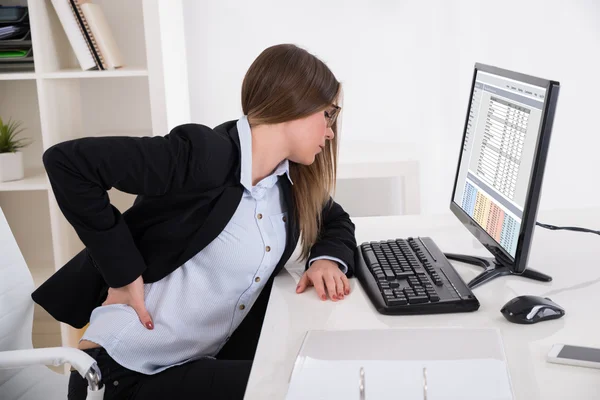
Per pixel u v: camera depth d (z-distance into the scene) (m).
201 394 1.33
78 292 1.50
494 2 3.17
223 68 3.23
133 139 1.31
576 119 3.30
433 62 3.23
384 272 1.44
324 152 1.53
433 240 1.73
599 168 3.37
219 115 3.29
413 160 2.89
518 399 0.94
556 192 3.41
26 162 2.96
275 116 1.38
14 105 2.91
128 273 1.37
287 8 3.18
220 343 1.51
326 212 1.69
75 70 2.65
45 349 1.28
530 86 1.29
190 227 1.40
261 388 1.00
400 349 1.06
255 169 1.43
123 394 1.37
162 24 2.57
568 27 3.19
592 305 1.28
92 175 1.29
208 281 1.45
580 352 1.06
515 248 1.32
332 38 3.21
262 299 1.63
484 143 1.54
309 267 1.52
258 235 1.45
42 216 3.01
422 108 3.29
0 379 1.44
